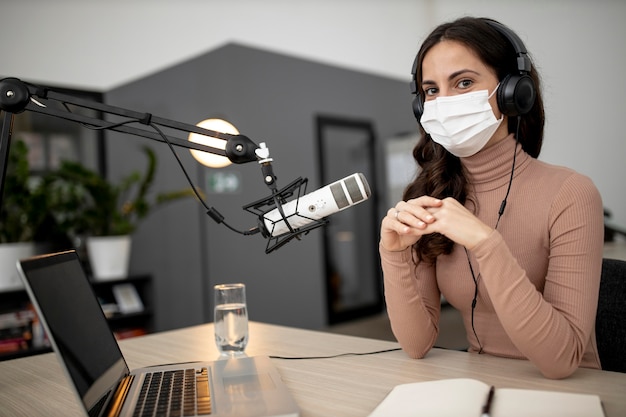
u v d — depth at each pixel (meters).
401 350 1.22
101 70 4.38
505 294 0.98
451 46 1.17
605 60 4.79
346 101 4.66
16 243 3.29
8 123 1.04
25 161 3.23
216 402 0.82
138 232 4.11
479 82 1.17
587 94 4.91
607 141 4.80
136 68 4.55
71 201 3.45
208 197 3.57
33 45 4.06
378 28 6.16
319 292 4.31
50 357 1.34
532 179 1.24
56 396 1.02
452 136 1.20
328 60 5.72
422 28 6.24
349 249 4.68
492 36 1.16
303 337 1.40
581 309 1.04
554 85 5.11
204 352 1.30
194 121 3.84
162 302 3.88
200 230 3.56
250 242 3.80
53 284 0.83
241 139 0.98
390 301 1.17
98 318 1.00
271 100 4.00
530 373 0.99
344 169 4.63
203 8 4.90
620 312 1.25
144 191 3.62
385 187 5.00
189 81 3.88
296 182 0.97
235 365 1.06
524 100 1.16
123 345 1.42
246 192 3.80
